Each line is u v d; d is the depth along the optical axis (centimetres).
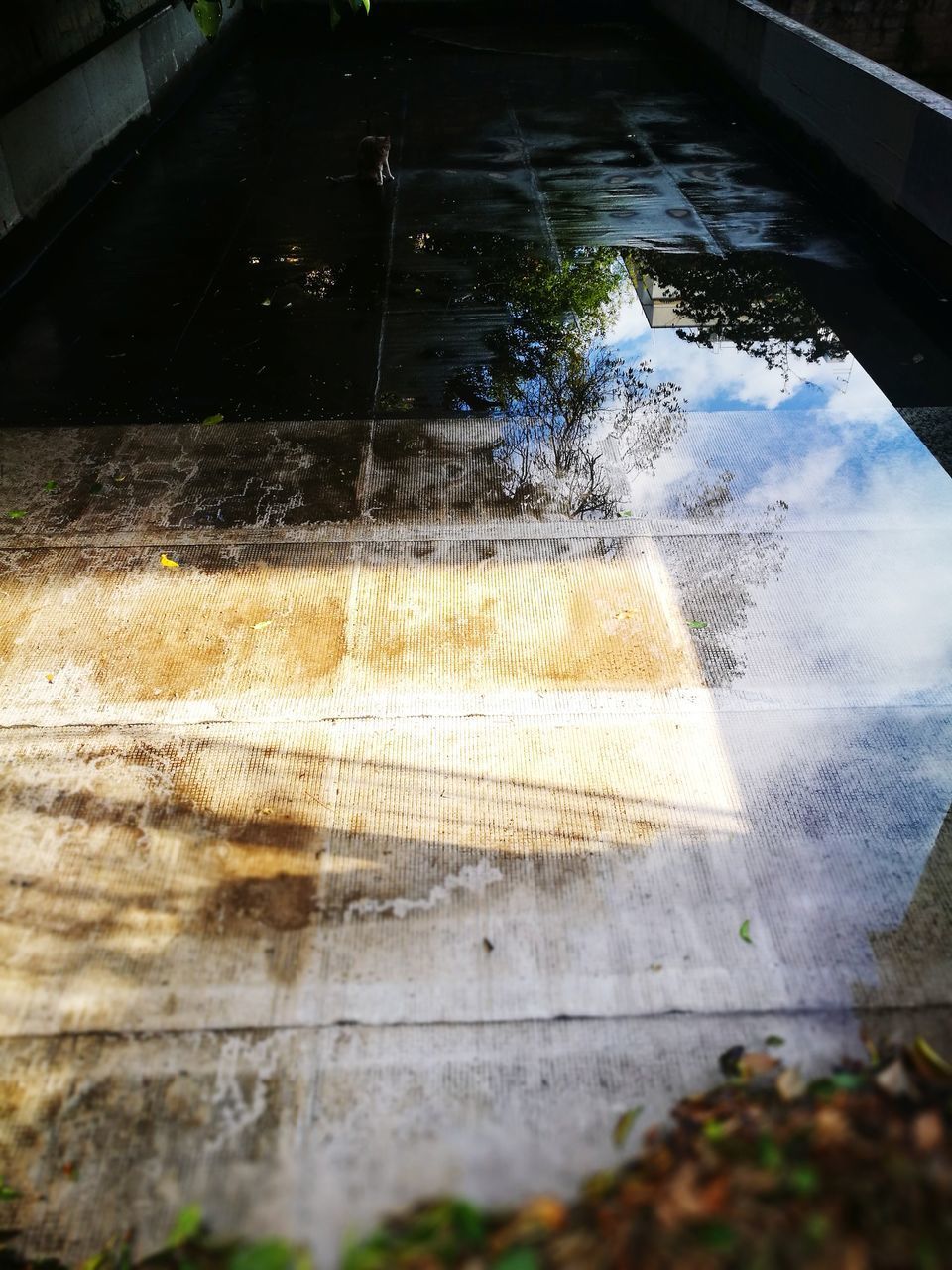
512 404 615
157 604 450
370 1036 286
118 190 996
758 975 301
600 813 353
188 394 628
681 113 1202
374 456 561
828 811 352
